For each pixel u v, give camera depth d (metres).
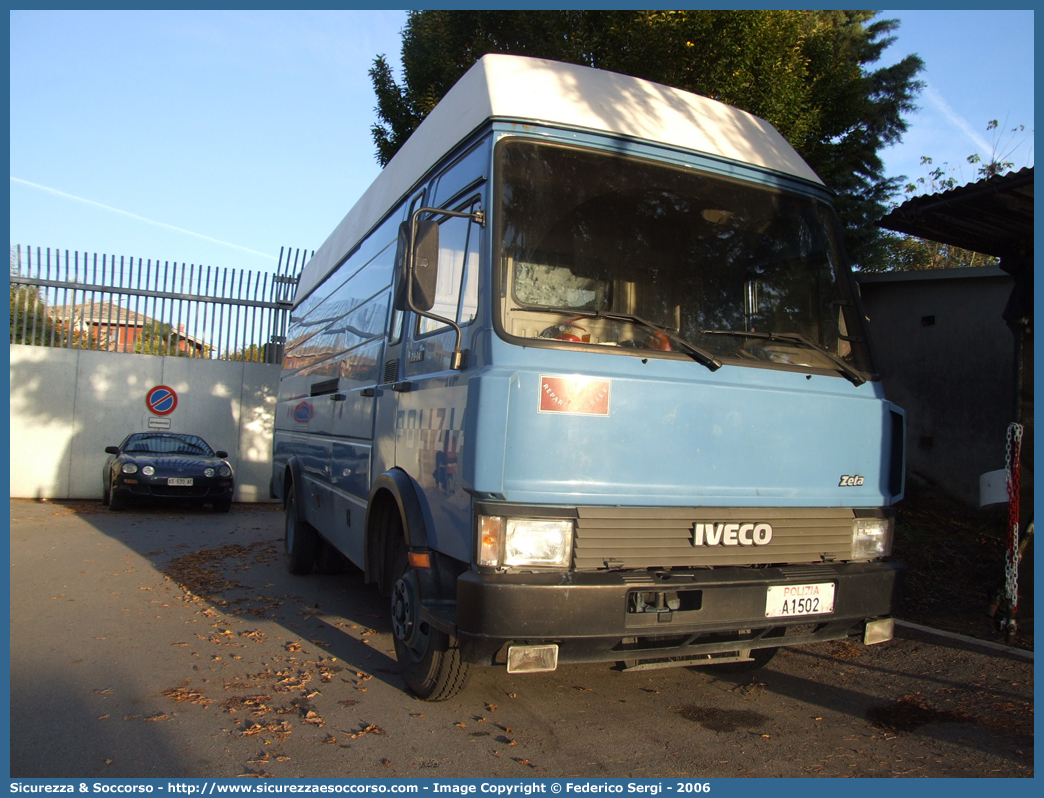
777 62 9.41
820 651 5.51
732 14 9.00
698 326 4.06
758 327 4.21
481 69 4.33
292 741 3.89
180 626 6.18
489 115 3.96
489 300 3.63
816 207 4.59
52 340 15.17
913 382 11.17
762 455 3.83
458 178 4.31
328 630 6.10
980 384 10.40
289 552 8.65
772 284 4.31
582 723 4.17
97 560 9.04
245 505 15.97
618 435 3.52
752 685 4.83
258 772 3.54
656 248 4.07
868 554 4.12
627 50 9.41
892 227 6.22
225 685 4.75
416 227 3.74
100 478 15.36
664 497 3.58
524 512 3.35
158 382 15.72
